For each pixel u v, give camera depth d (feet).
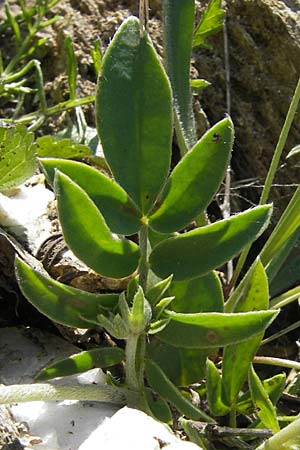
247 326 0.51
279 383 0.59
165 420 0.53
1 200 0.63
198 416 0.52
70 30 0.87
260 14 0.84
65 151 0.74
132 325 0.49
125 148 0.51
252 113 0.83
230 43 0.85
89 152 0.75
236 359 0.58
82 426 0.52
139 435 0.47
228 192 0.76
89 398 0.52
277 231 0.66
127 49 0.51
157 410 0.53
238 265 0.69
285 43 0.83
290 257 0.73
